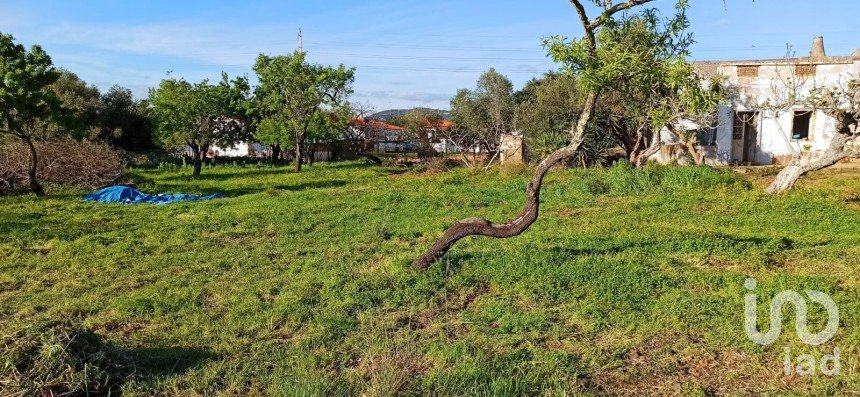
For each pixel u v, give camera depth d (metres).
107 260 9.35
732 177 15.98
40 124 20.44
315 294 7.21
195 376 5.03
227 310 6.76
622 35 6.99
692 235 9.46
